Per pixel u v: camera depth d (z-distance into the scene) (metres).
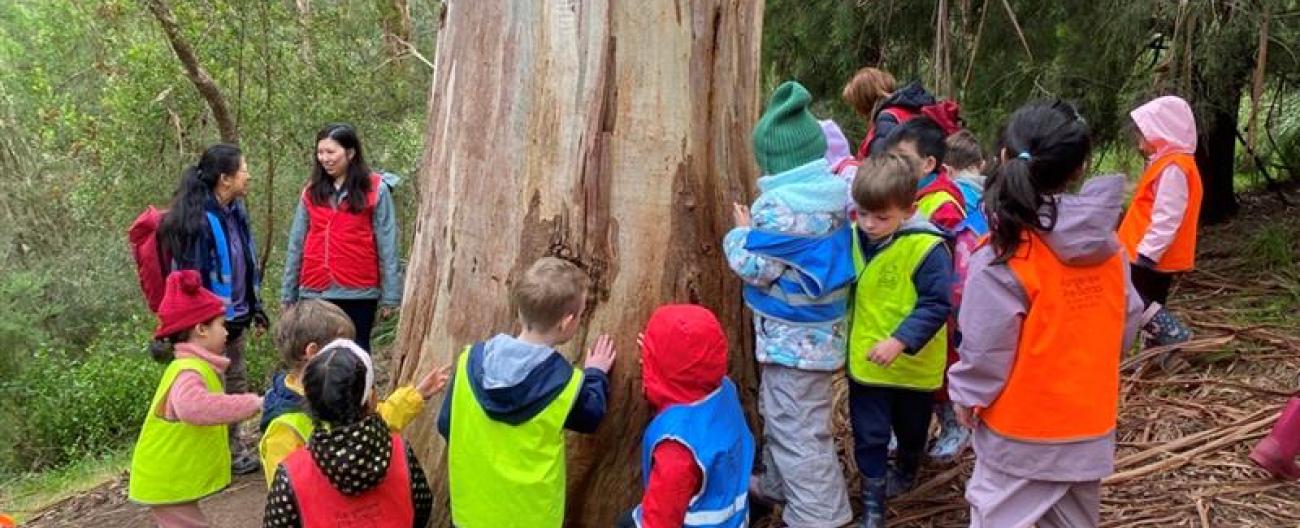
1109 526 3.24
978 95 6.48
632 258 3.12
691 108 3.12
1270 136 7.00
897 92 4.20
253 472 4.86
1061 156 2.39
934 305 2.97
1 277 11.15
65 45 10.58
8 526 3.58
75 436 7.52
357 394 2.48
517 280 3.16
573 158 3.08
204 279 4.28
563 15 3.04
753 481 3.45
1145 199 4.29
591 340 3.15
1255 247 6.08
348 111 9.38
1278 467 3.34
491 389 2.71
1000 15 6.32
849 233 3.08
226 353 4.56
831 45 6.93
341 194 4.52
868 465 3.24
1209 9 5.34
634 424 3.21
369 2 9.54
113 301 11.24
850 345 3.20
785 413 3.09
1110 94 6.14
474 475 2.81
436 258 3.43
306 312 3.00
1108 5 5.71
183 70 8.77
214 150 4.34
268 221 8.98
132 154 9.01
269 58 8.71
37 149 11.95
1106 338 2.50
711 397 2.73
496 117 3.19
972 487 2.68
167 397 3.21
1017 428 2.50
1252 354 4.49
